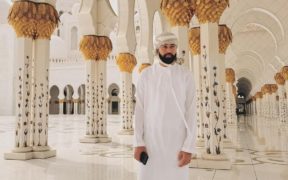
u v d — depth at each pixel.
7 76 23.80
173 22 4.29
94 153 4.85
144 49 8.95
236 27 9.03
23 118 4.35
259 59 13.57
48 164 3.86
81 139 6.45
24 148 4.30
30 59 4.52
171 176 1.48
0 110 23.59
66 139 7.00
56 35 27.48
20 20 4.34
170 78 1.54
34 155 4.35
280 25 8.08
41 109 4.50
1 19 25.11
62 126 11.43
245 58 13.88
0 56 23.83
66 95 25.67
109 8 6.82
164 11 4.35
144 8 8.77
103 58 6.80
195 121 1.53
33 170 3.46
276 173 3.33
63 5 29.94
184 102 1.54
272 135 7.89
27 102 4.43
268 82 15.52
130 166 3.73
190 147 1.48
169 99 1.53
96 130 6.57
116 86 24.34
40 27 4.49
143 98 1.58
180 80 1.54
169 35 1.56
